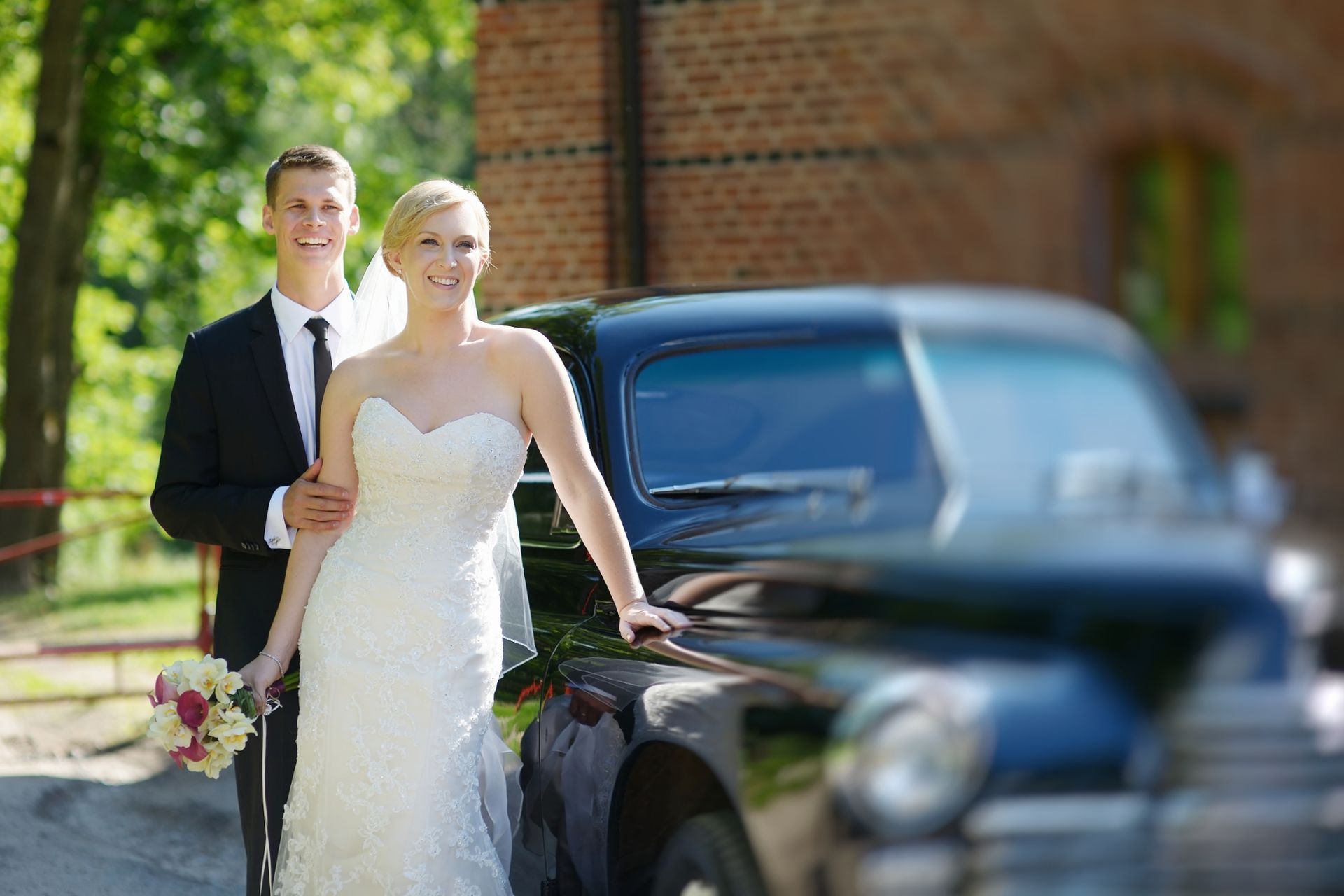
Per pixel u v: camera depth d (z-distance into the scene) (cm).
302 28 1944
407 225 389
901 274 1036
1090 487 390
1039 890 256
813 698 286
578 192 1025
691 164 1023
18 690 901
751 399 425
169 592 1488
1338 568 289
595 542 382
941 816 261
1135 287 1134
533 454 453
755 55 1012
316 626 397
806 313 455
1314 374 1129
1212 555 306
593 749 355
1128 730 259
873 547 348
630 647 357
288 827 404
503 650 407
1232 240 1128
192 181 1919
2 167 2036
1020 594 296
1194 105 1109
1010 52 1066
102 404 2381
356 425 394
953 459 414
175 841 602
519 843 394
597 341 432
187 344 431
